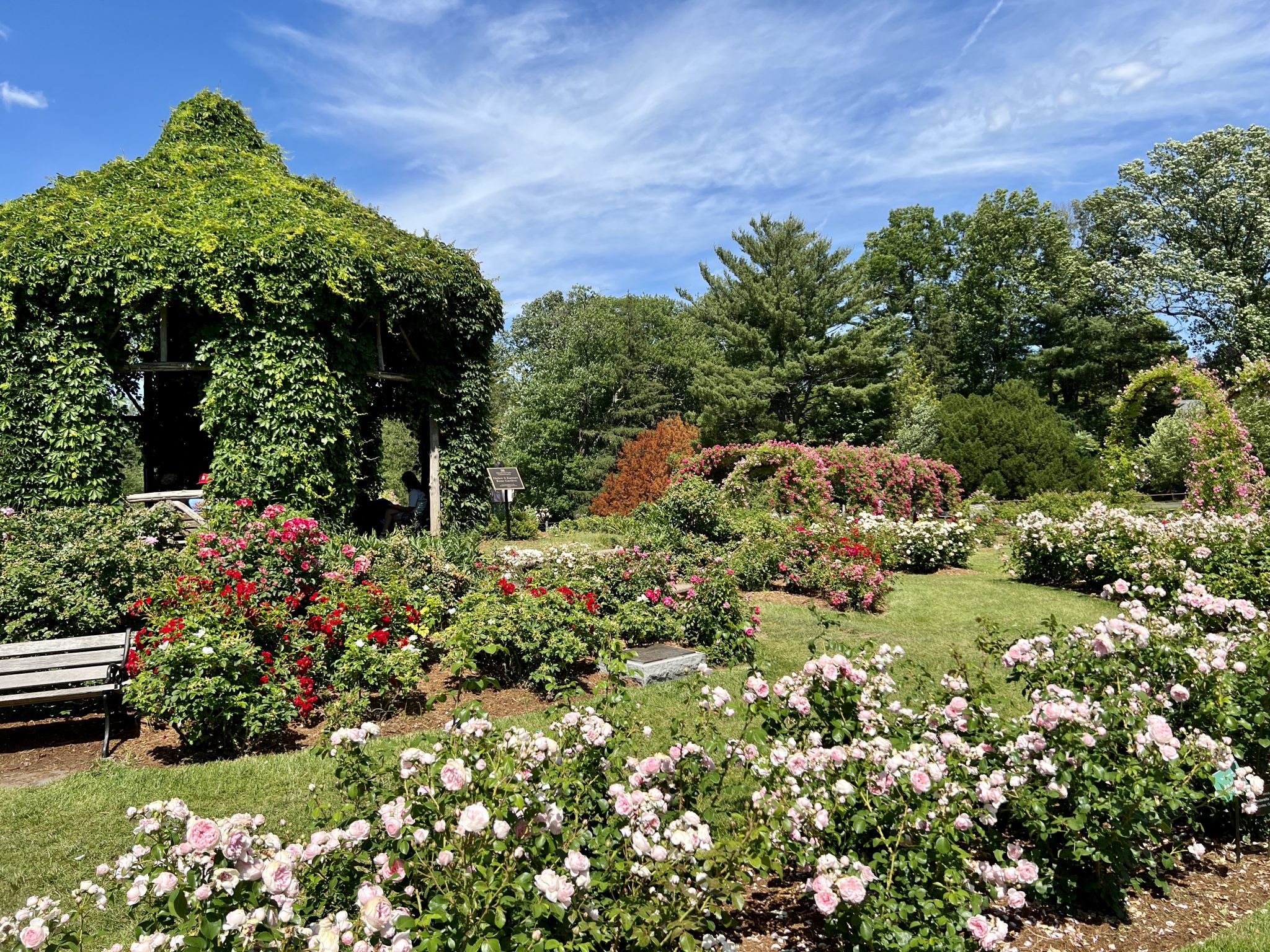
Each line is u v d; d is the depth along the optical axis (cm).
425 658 610
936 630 784
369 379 1256
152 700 441
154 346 1077
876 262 3672
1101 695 341
